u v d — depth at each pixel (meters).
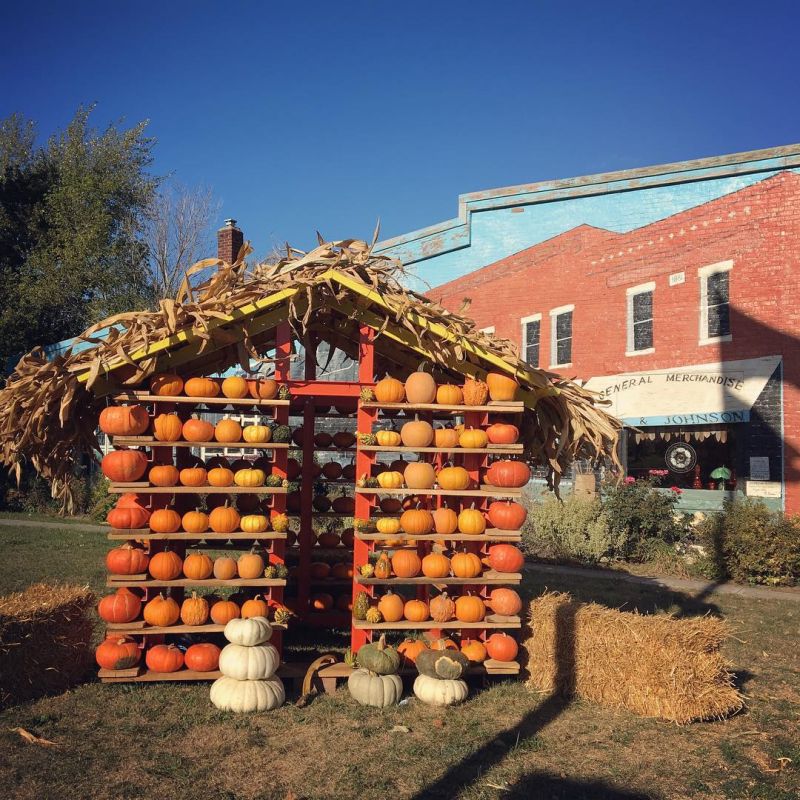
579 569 12.35
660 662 5.61
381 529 6.39
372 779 4.45
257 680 5.60
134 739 4.91
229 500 6.93
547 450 7.24
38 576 9.91
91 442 6.85
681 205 13.91
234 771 4.51
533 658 6.39
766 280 12.80
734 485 13.09
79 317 24.53
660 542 12.61
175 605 5.97
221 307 5.97
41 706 5.43
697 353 13.49
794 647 7.63
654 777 4.61
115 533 5.88
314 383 6.46
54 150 27.52
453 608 6.36
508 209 16.19
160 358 6.13
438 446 6.60
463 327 6.40
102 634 7.27
